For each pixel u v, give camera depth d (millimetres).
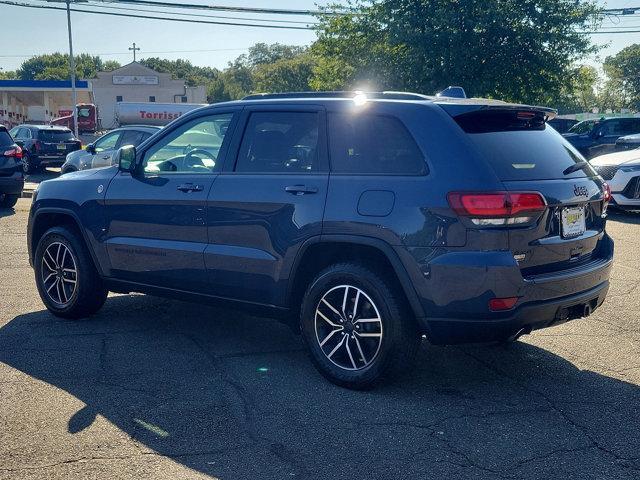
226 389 4758
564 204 4602
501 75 27016
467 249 4289
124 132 16750
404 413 4395
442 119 4566
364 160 4762
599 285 4969
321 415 4352
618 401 4629
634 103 106562
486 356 5500
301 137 5078
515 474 3645
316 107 5066
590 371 5195
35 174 25938
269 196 5031
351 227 4629
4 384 4777
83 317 6438
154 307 6863
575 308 4777
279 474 3611
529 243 4398
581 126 27000
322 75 31281
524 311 4363
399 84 28125
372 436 4066
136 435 4027
